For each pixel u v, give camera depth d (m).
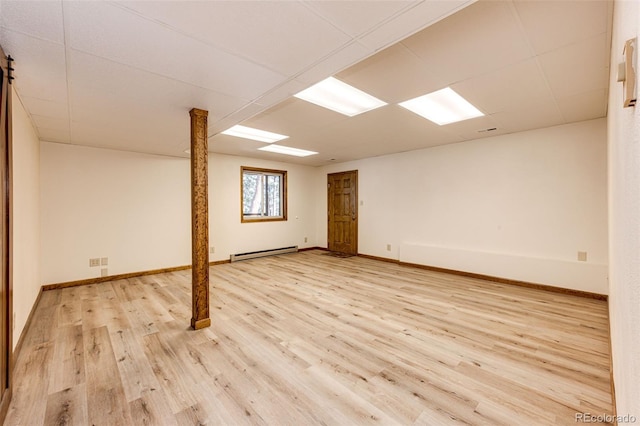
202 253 2.77
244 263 5.97
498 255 4.39
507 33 1.85
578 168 3.74
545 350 2.33
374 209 6.39
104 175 4.51
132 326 2.81
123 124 3.23
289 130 4.12
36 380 1.95
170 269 5.20
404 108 3.20
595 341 2.48
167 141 4.04
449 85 2.61
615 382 1.61
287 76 2.10
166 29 1.52
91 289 4.07
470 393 1.80
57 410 1.66
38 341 2.50
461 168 4.88
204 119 2.79
